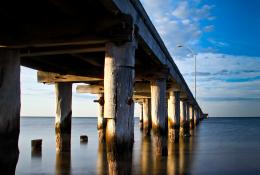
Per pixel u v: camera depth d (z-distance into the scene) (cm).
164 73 1395
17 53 783
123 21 708
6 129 739
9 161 741
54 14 742
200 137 3194
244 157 1791
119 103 723
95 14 727
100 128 2372
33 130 5141
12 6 704
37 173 1309
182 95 2847
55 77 1531
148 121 3203
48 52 897
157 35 1122
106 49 739
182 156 1728
